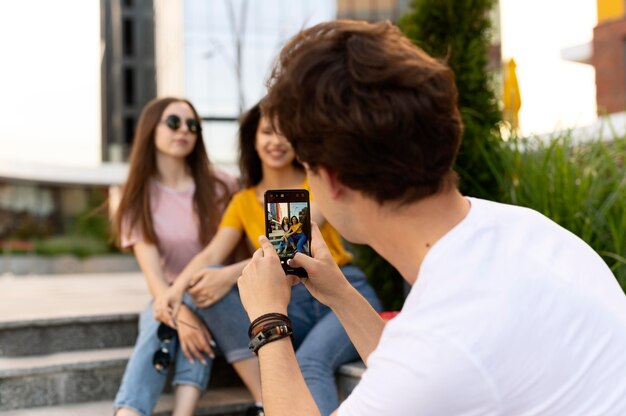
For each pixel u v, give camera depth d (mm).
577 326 853
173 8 32344
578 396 832
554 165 2721
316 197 971
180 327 2287
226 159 22828
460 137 900
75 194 28438
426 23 3006
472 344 793
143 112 2777
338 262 2402
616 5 14125
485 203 1004
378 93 845
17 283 8078
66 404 2561
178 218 2738
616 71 14133
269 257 1115
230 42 30641
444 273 848
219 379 2762
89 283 7883
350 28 906
